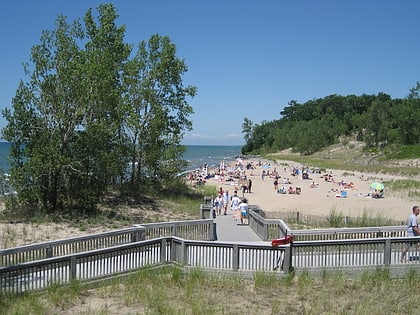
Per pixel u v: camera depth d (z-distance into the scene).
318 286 13.38
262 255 14.46
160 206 35.03
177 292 12.81
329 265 14.41
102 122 28.83
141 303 11.88
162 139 39.81
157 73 38.50
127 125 37.44
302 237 18.34
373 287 13.38
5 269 11.70
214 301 12.02
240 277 13.88
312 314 11.08
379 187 48.97
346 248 14.55
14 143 27.86
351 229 18.52
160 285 13.19
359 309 11.45
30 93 27.69
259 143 196.00
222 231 23.52
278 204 43.34
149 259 14.66
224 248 14.40
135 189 38.47
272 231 20.94
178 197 39.44
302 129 163.88
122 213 30.64
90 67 28.14
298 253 14.29
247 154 188.25
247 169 95.94
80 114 28.34
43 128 28.14
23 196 27.44
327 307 11.70
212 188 49.41
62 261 12.68
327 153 131.25
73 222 26.02
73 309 11.33
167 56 38.84
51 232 23.05
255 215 23.25
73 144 28.73
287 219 28.84
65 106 28.19
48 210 28.20
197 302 11.67
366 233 18.53
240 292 12.84
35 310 10.90
